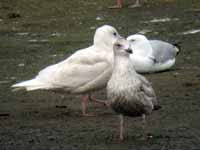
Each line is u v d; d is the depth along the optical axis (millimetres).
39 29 21531
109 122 11078
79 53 11898
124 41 9625
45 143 9844
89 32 20672
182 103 12203
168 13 23250
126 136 10070
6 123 11227
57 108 12289
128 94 9484
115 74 9602
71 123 11086
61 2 25812
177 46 16094
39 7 25141
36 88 11727
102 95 13234
